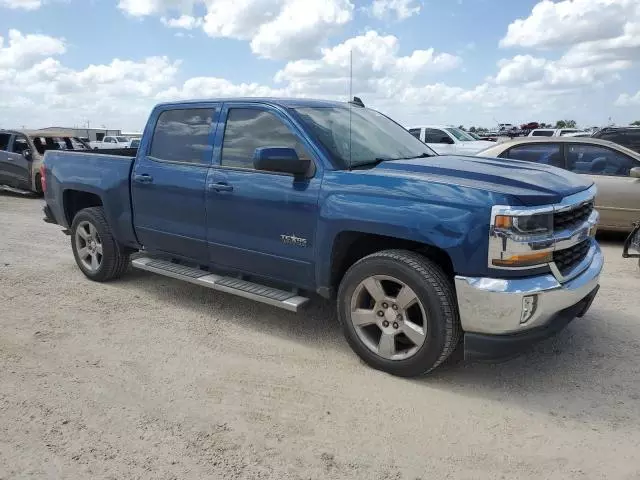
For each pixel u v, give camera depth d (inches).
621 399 142.8
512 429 129.2
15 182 573.6
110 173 223.3
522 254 134.3
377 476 112.2
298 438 125.2
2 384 149.6
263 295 176.9
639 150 437.4
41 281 245.3
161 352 171.0
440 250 150.6
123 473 113.0
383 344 154.4
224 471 113.6
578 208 152.5
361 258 163.3
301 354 169.9
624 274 260.8
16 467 114.9
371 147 179.2
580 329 188.7
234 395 144.5
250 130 182.2
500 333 138.6
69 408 137.6
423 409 137.8
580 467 115.1
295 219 166.4
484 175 147.6
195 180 191.6
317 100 197.0
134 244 223.8
